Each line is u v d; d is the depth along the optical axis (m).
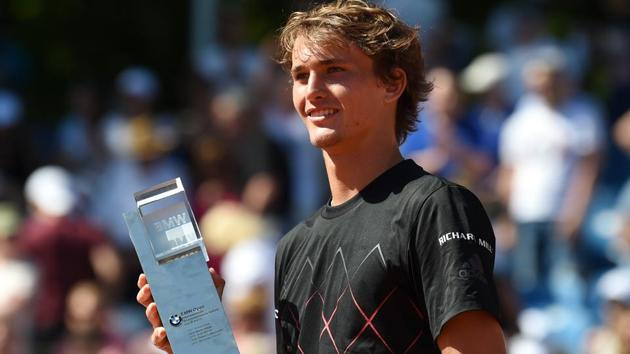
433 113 21.03
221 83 24.17
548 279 20.92
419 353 7.55
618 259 21.16
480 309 7.31
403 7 24.12
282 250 8.40
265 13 26.84
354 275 7.68
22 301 18.05
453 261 7.41
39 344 18.86
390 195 7.87
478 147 21.78
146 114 23.23
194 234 7.82
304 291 8.00
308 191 22.23
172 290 7.74
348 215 7.97
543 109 21.66
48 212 20.53
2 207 22.33
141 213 7.82
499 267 19.45
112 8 27.61
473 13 28.11
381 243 7.66
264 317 17.92
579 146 21.66
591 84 25.95
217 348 7.68
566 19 27.03
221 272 19.67
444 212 7.56
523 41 24.80
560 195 21.42
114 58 27.48
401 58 8.14
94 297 18.66
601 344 17.53
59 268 20.27
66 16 27.61
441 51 24.44
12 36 27.41
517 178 21.47
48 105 26.78
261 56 24.12
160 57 27.45
